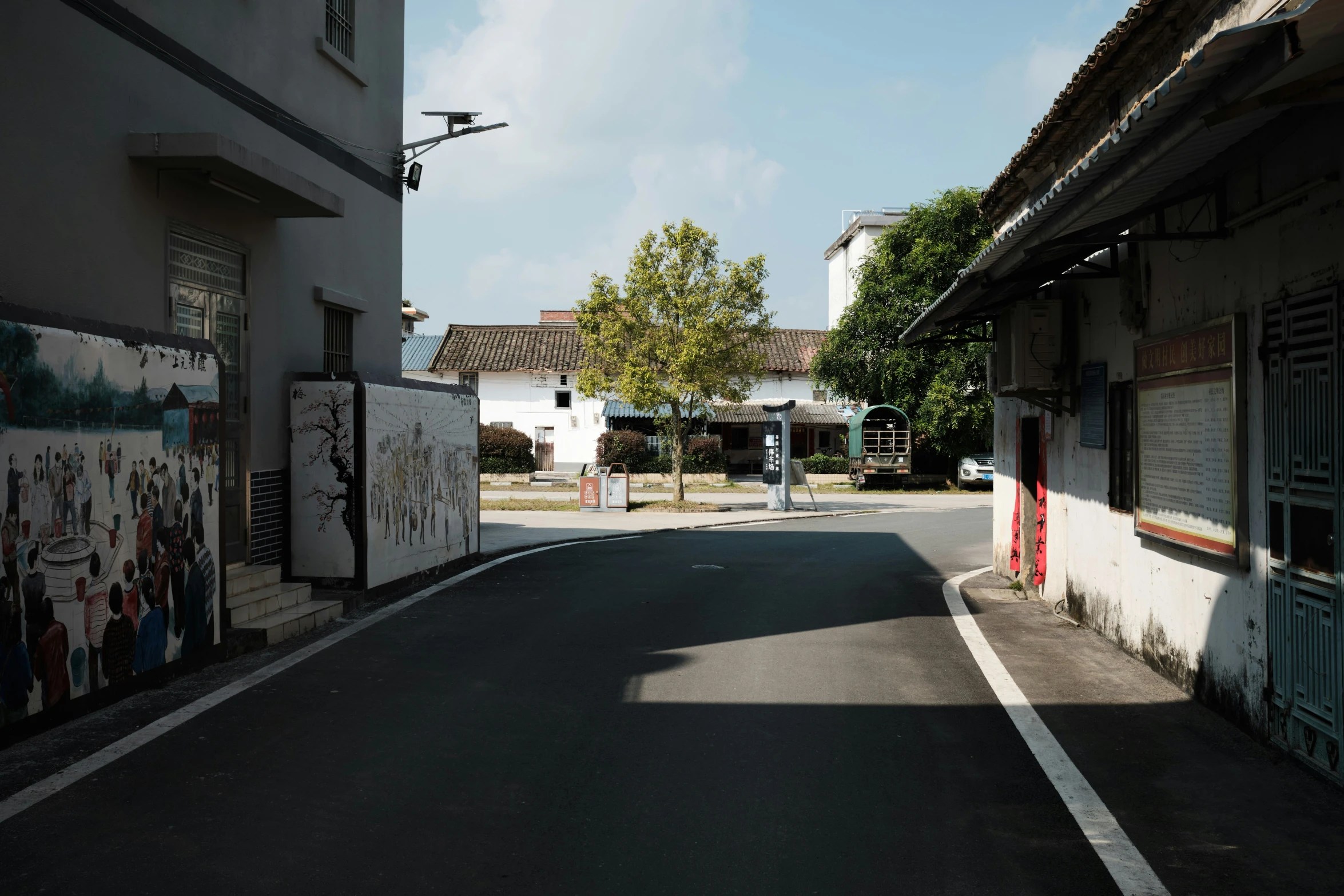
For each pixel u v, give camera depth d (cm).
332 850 403
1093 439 905
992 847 419
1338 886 384
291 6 1038
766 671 739
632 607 1022
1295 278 522
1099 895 376
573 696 654
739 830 432
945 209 3438
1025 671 749
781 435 2709
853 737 573
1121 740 573
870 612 1019
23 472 528
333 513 1002
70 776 482
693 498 3278
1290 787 493
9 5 648
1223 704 619
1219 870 399
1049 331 985
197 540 708
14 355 522
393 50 1331
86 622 583
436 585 1150
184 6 841
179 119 831
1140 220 661
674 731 580
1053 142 1100
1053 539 1062
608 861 398
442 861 395
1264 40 349
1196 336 650
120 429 616
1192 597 671
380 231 1288
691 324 2548
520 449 4219
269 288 988
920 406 3581
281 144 1016
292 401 1004
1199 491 647
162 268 806
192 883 370
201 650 712
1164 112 427
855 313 3709
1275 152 543
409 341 5066
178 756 514
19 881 368
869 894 373
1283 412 536
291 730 565
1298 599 519
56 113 689
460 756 526
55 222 689
